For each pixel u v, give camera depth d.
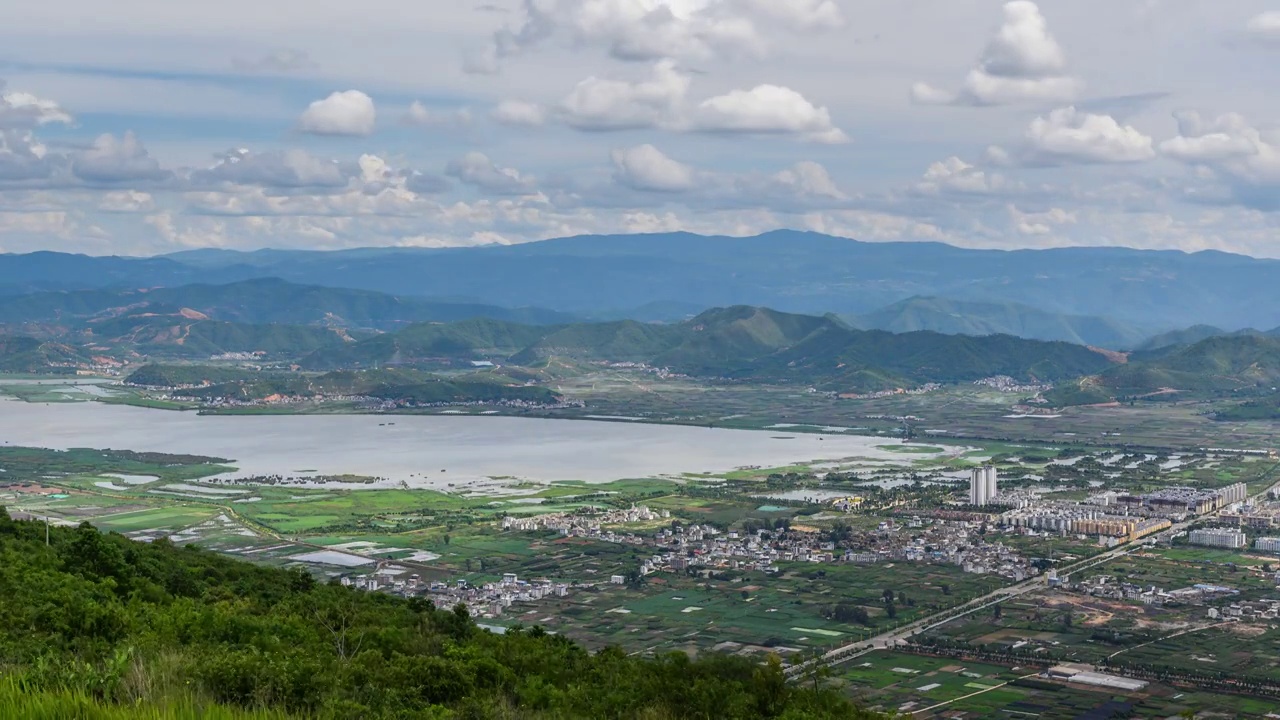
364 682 86.56
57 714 47.94
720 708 108.25
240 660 69.94
